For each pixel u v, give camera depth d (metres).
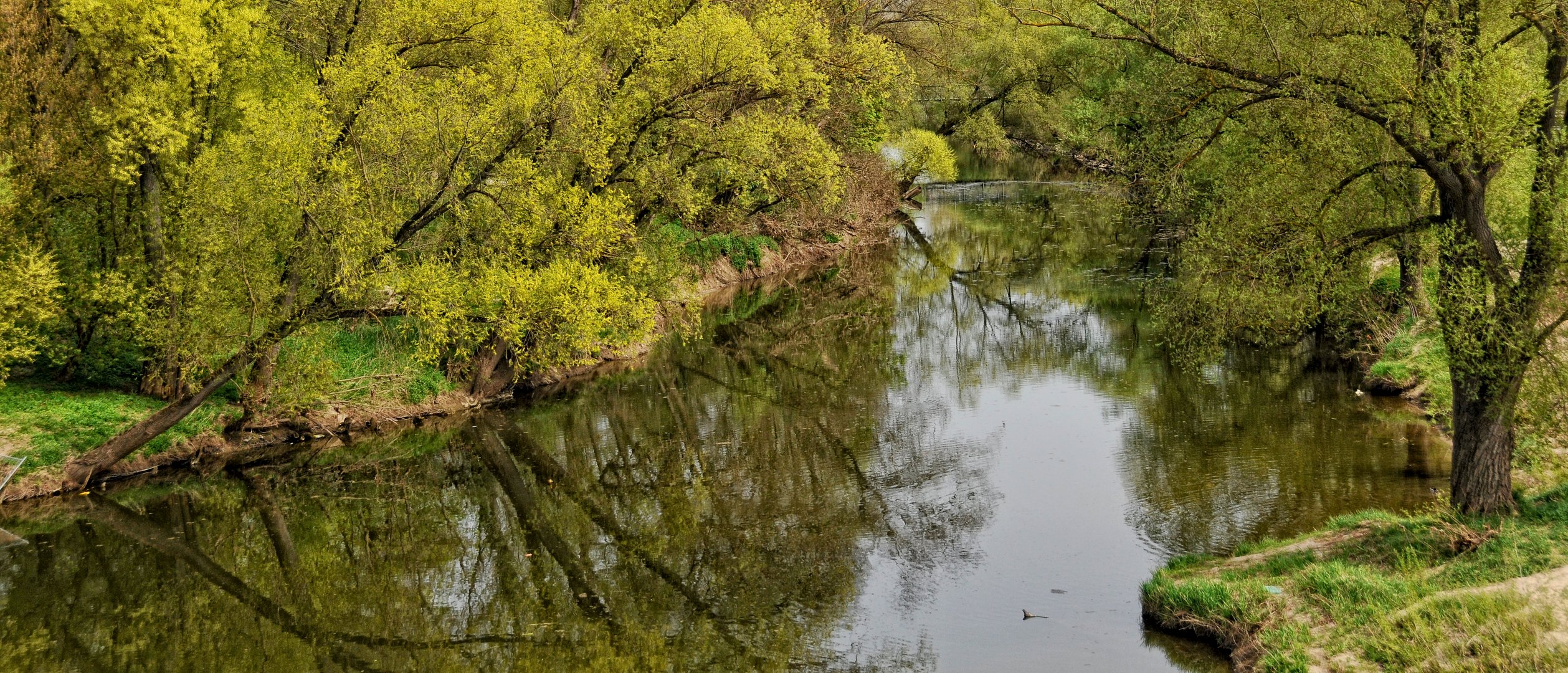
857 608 13.12
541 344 19.03
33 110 17.08
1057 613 12.40
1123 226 46.09
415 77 18.38
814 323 32.97
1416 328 22.48
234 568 15.45
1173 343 14.32
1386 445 17.80
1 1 16.39
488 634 13.17
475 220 18.52
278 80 19.75
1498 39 11.94
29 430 17.80
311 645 13.02
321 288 17.83
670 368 27.34
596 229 18.38
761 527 16.28
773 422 22.23
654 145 21.30
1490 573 10.25
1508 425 11.84
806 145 22.55
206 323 17.09
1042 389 24.14
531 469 19.66
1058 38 50.47
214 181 16.88
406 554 15.95
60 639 13.08
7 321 16.20
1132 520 15.30
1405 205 12.62
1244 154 13.50
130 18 16.42
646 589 14.26
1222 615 11.23
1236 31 12.37
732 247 39.09
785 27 21.62
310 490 18.59
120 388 19.97
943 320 33.09
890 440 20.66
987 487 17.45
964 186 64.38
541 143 18.94
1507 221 14.55
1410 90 11.17
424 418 22.42
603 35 20.81
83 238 18.66
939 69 47.47
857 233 45.91
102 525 16.75
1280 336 14.26
